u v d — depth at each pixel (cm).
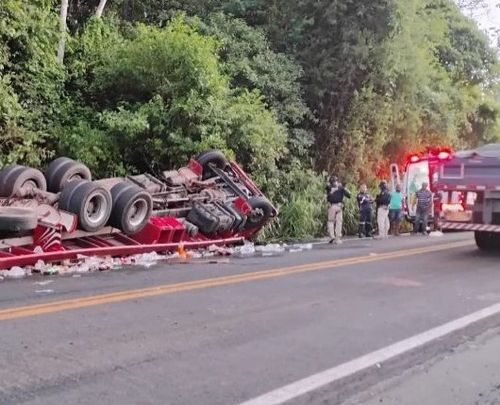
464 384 488
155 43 1435
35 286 784
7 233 905
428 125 2430
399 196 1903
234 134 1522
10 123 1234
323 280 912
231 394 438
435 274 1009
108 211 1038
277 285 856
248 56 1841
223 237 1341
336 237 1590
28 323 594
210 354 528
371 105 2020
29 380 446
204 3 1980
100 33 1571
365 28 1881
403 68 1995
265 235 1571
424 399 452
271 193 1667
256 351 543
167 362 501
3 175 1035
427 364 534
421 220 1903
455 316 705
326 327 634
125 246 1055
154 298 736
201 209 1263
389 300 782
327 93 1948
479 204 1252
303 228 1672
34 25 1295
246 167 1602
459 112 2686
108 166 1405
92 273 912
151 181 1212
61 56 1450
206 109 1426
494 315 718
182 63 1446
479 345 599
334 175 1975
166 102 1465
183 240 1209
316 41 1938
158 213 1186
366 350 560
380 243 1548
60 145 1360
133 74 1457
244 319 654
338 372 496
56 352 512
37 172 1062
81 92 1505
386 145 2264
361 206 1800
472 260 1199
